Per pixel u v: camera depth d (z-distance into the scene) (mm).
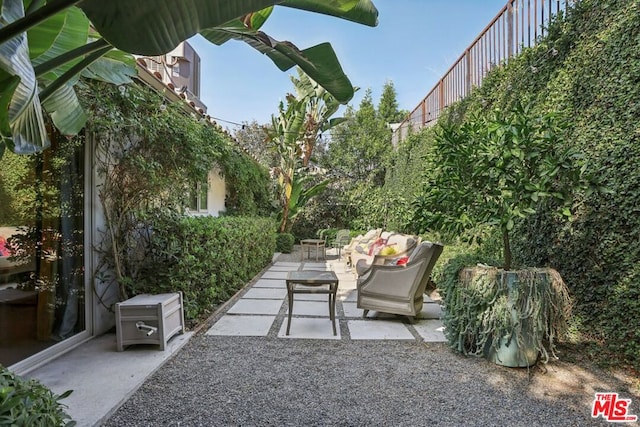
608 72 3422
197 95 9594
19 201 2928
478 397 2615
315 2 1688
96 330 3682
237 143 8469
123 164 3924
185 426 2225
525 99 4250
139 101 3850
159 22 1132
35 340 3010
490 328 3107
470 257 3691
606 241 3258
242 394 2625
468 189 3203
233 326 4199
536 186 2824
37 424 1353
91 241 3646
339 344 3654
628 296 3021
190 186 5086
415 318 4559
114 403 2389
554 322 3043
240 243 6109
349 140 14609
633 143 3070
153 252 4090
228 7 1145
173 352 3297
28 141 1442
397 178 10781
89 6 1111
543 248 4023
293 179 11430
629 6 3281
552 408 2469
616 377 2906
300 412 2404
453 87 7820
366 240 8602
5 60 1174
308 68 2043
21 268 2922
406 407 2480
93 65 2494
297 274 4168
